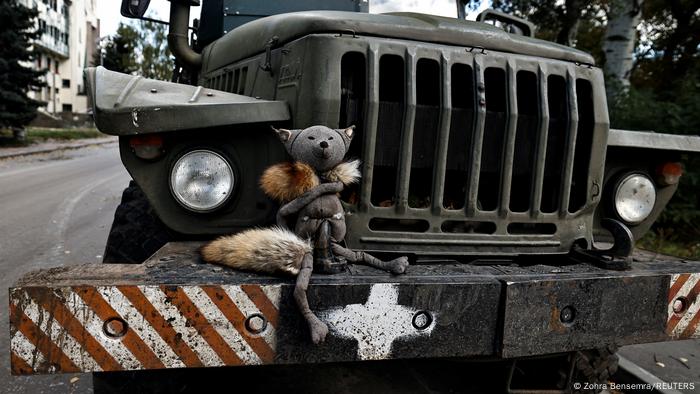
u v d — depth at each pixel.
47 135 24.28
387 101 2.22
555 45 2.43
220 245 1.83
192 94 2.21
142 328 1.58
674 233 5.80
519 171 2.29
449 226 2.23
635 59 10.19
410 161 2.11
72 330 1.55
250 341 1.64
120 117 1.90
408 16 2.44
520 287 1.79
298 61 2.18
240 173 2.15
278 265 1.68
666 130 5.81
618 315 1.93
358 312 1.69
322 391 2.78
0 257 5.02
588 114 2.39
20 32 17.97
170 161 2.07
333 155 1.85
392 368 3.05
